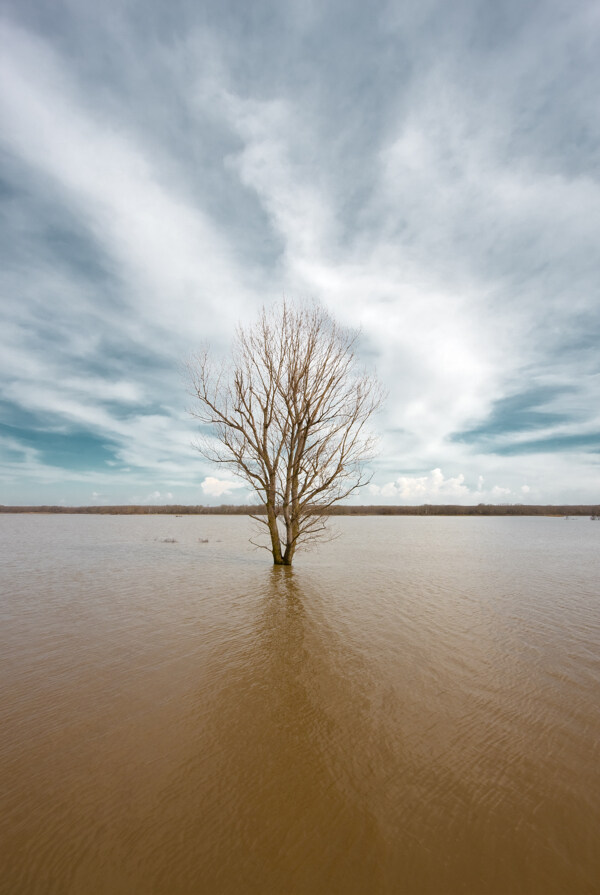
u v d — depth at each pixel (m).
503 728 6.01
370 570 20.41
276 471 21.59
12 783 4.75
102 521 87.94
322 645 9.46
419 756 5.32
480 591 15.37
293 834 4.04
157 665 8.30
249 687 7.33
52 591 15.24
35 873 3.58
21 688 7.24
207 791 4.65
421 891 3.43
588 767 5.10
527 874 3.59
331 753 5.39
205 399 20.20
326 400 20.52
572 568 21.39
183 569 20.42
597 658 8.70
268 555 26.61
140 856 3.77
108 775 4.91
